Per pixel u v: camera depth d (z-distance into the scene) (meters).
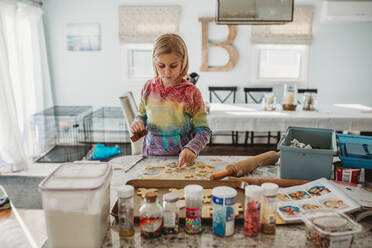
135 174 1.29
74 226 0.76
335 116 3.12
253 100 4.77
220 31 4.59
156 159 1.48
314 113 3.30
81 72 4.74
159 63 1.23
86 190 0.74
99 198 0.77
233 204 0.83
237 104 3.92
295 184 1.12
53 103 4.81
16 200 2.74
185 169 1.33
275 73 4.78
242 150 4.35
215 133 4.69
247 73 4.71
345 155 1.25
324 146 1.52
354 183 1.17
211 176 1.17
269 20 2.18
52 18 4.59
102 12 4.58
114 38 4.64
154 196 0.82
